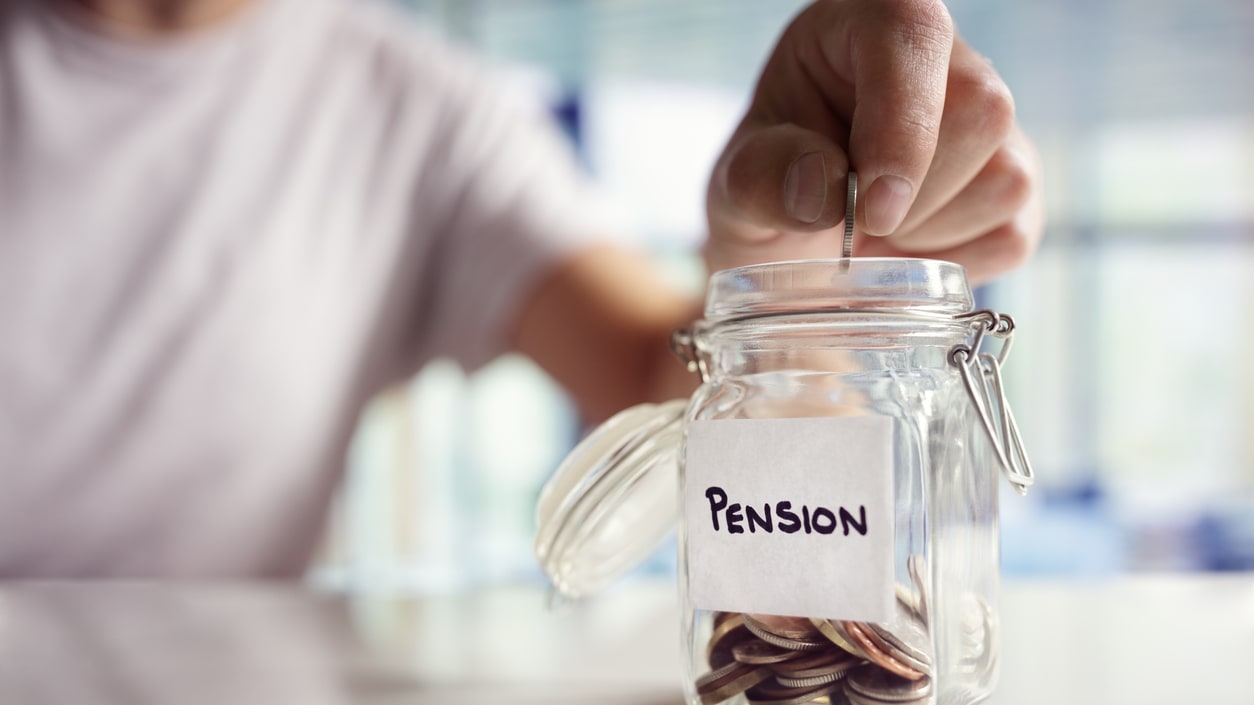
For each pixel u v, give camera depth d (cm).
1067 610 54
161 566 95
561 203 104
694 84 429
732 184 31
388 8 379
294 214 100
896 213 29
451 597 64
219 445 95
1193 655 43
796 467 30
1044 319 427
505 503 392
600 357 93
